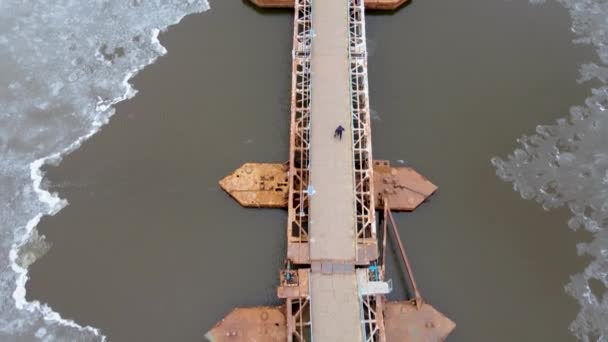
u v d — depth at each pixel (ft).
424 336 122.11
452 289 133.59
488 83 168.86
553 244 140.67
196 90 165.27
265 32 177.47
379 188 144.36
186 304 131.13
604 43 177.58
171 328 127.95
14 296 132.05
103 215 143.64
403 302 127.03
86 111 161.58
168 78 167.84
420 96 165.48
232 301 131.54
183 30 177.78
